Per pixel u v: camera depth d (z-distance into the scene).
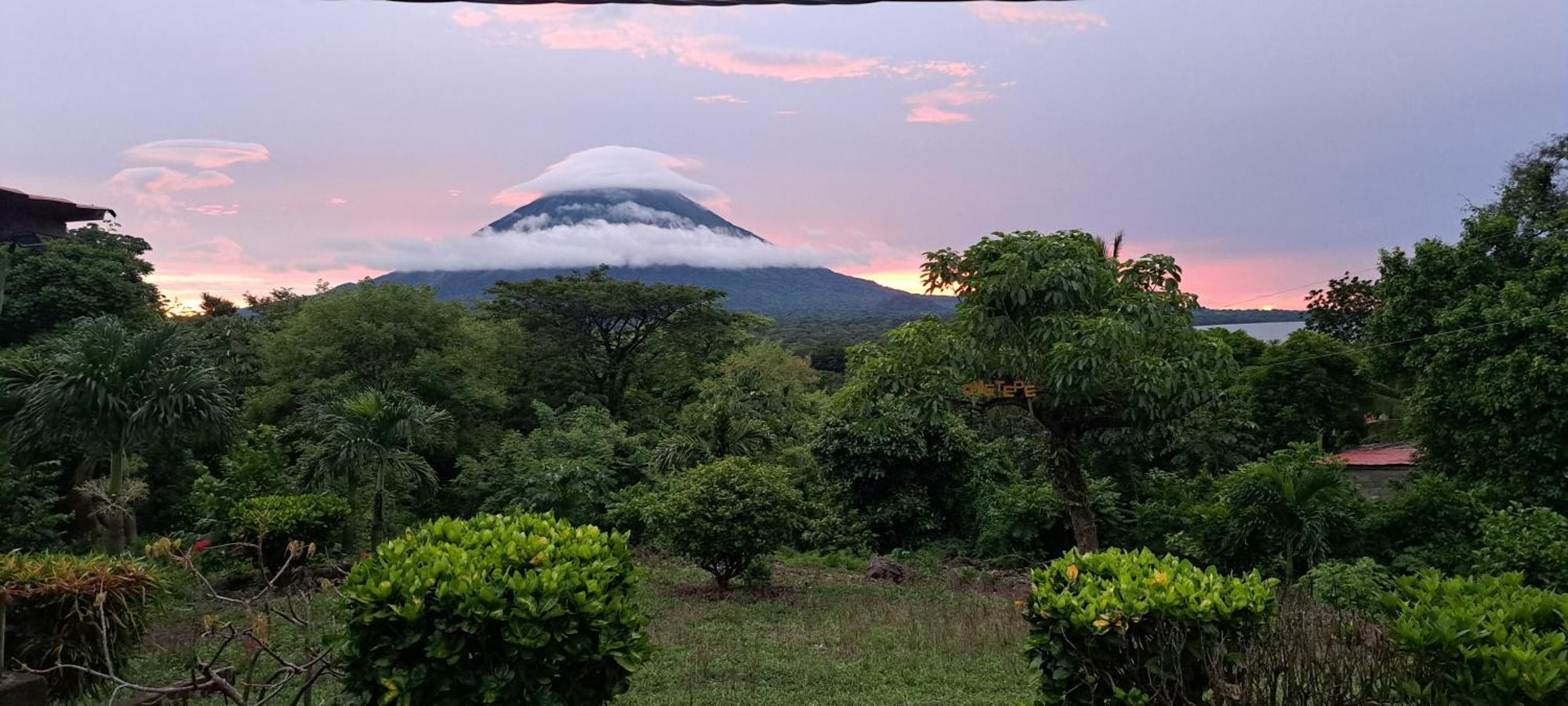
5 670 4.78
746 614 10.33
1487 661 3.37
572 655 4.03
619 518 16.66
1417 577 4.19
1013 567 15.45
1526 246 16.36
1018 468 18.59
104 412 13.01
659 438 26.70
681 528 11.72
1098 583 4.34
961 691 6.76
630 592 4.58
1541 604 3.65
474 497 21.12
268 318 35.00
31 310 21.27
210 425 14.05
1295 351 23.12
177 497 18.08
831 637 8.80
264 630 4.41
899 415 14.47
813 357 56.41
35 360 13.88
